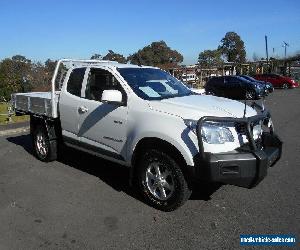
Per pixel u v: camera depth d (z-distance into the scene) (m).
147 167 4.72
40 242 3.90
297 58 33.28
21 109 7.59
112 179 5.93
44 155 7.02
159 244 3.81
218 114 4.41
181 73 37.81
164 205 4.57
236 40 62.94
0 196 5.25
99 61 6.66
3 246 3.83
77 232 4.11
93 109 5.56
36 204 4.92
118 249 3.74
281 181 5.62
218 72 44.28
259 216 4.40
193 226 4.19
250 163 4.05
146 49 59.66
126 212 4.61
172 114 4.46
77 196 5.19
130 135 4.91
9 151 8.12
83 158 7.25
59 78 6.72
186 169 4.31
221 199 4.94
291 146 7.96
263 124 5.07
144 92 5.13
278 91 29.14
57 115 6.49
